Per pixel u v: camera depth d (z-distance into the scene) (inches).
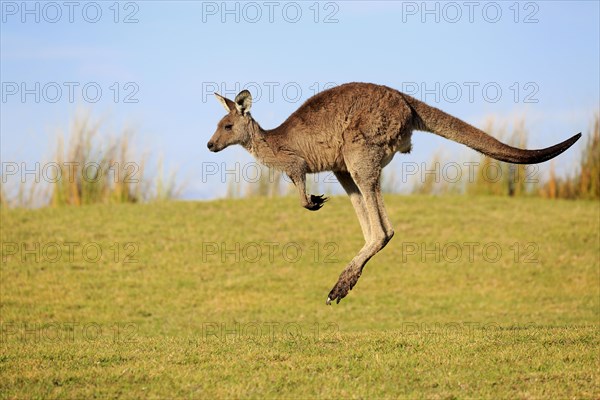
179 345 507.8
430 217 1135.6
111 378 417.4
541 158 535.5
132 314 791.1
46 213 1119.6
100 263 936.3
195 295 858.8
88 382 412.2
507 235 1066.1
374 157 533.3
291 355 462.0
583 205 1229.7
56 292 845.2
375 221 536.1
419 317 795.4
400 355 459.2
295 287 893.8
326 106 539.8
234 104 560.1
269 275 925.2
